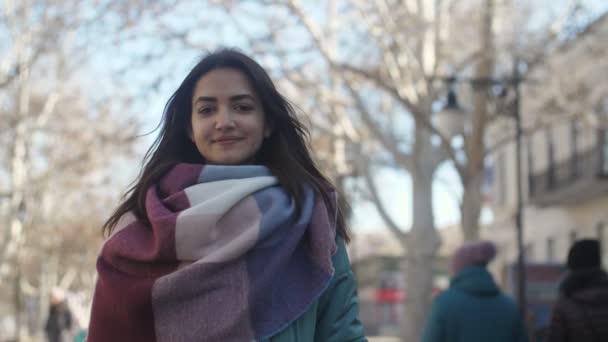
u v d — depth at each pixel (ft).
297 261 8.73
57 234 135.23
